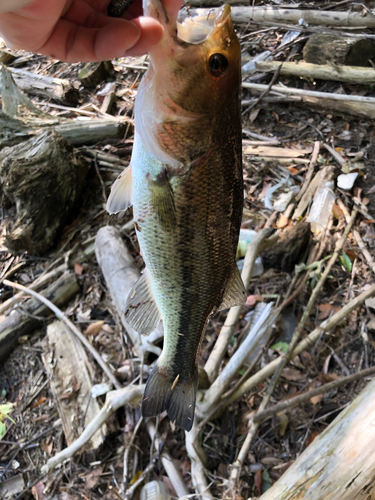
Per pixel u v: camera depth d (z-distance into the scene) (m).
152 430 0.56
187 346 0.35
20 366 0.69
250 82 1.06
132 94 1.15
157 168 0.28
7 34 0.29
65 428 0.59
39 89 1.16
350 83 0.99
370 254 0.72
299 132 0.96
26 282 0.80
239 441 0.56
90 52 0.30
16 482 0.57
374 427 0.37
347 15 1.06
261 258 0.72
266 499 0.38
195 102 0.27
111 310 0.73
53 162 0.82
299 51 1.09
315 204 0.80
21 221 0.81
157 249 0.30
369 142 0.90
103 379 0.63
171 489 0.52
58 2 0.28
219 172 0.28
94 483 0.55
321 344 0.63
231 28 0.27
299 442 0.54
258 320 0.61
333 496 0.35
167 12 0.26
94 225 0.86
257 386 0.60
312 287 0.69
